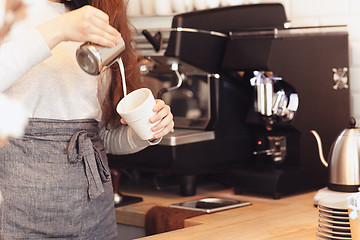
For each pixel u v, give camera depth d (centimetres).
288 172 180
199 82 193
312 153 185
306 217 146
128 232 183
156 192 207
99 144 131
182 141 184
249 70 179
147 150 189
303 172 184
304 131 183
